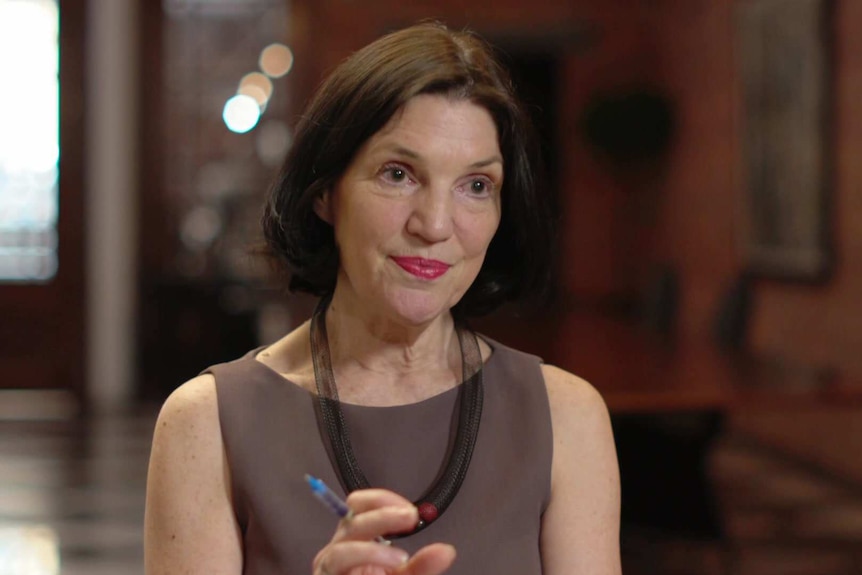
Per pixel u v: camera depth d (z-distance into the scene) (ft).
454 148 7.97
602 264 61.00
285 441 8.35
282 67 57.31
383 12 57.36
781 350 44.32
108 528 33.09
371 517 6.70
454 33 8.47
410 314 8.11
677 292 45.88
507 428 8.74
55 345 55.42
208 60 57.11
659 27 59.41
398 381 8.80
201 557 8.17
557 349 34.04
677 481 27.32
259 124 57.31
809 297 41.93
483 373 8.92
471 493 8.39
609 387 26.21
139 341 55.98
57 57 54.90
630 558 27.50
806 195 41.55
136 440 46.98
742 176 47.62
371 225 8.06
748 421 46.39
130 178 55.83
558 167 61.31
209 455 8.32
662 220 58.90
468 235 8.18
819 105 40.42
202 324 56.24
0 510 35.12
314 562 7.11
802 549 30.17
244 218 57.06
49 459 43.06
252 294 56.29
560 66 61.05
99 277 55.26
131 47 55.72
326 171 8.30
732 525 32.78
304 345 9.06
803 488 37.91
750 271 46.91
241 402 8.42
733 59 48.55
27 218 55.11
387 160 8.02
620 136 57.31
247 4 57.11
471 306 9.32
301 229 8.73
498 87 8.21
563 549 8.64
